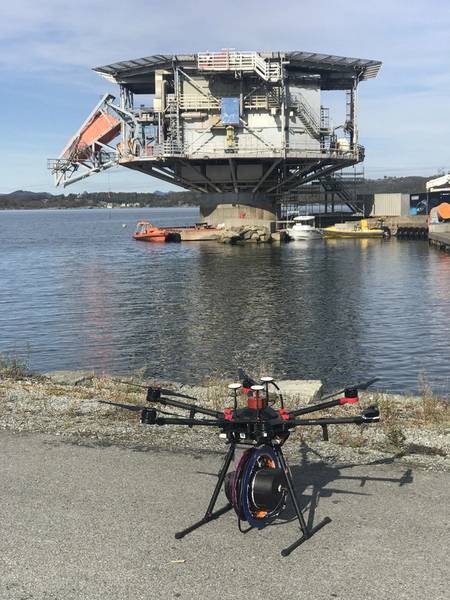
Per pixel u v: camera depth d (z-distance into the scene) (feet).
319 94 277.23
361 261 198.39
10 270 186.70
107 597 12.54
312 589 12.66
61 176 292.61
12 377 38.70
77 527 15.52
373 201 325.83
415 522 15.49
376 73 282.56
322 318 100.22
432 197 325.21
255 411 14.83
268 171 278.26
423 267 177.06
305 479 18.69
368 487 17.89
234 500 14.44
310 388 37.37
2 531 15.34
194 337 86.63
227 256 224.33
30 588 12.87
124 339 85.71
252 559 13.88
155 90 270.26
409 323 94.07
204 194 302.66
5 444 22.24
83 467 19.75
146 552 14.25
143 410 14.85
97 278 162.91
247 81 269.44
